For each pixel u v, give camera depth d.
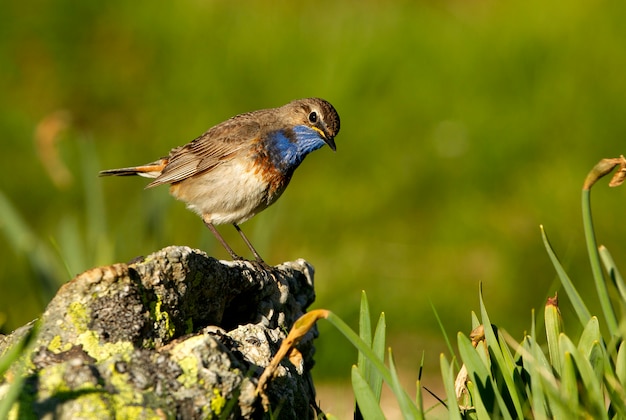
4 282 14.40
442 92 16.88
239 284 6.30
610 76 16.72
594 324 5.72
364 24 18.16
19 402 4.92
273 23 18.42
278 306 6.78
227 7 18.98
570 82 16.69
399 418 8.79
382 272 14.64
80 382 5.03
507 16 18.06
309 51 17.73
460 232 15.16
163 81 17.97
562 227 14.80
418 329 13.69
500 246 14.84
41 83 18.00
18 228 9.88
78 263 9.88
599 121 16.08
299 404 5.94
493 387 5.43
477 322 6.34
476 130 16.27
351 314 12.99
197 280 5.83
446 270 14.66
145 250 10.80
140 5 19.12
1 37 18.55
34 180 16.11
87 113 17.59
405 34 17.69
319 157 16.22
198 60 18.05
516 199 15.46
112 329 5.38
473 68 17.09
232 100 17.34
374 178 15.99
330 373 12.22
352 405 10.35
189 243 14.88
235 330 6.06
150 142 16.98
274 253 15.03
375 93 17.00
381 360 5.77
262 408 5.45
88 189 10.77
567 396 5.36
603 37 17.20
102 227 10.62
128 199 16.20
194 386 5.19
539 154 15.97
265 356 5.93
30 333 4.82
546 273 14.43
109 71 18.22
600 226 14.77
